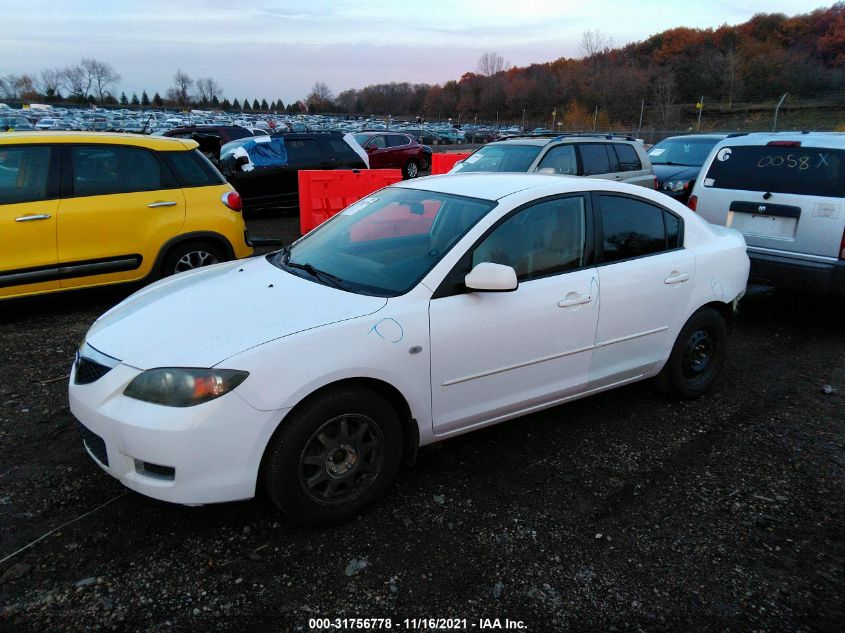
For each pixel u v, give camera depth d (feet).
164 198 20.18
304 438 9.07
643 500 10.75
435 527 9.87
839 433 13.41
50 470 11.13
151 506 10.19
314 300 10.11
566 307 11.61
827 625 8.14
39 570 8.70
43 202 18.11
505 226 11.19
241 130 61.31
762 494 11.05
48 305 20.95
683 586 8.77
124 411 8.70
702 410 14.39
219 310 9.97
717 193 21.24
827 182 18.79
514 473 11.50
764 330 20.59
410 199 12.73
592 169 30.94
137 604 8.16
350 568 8.91
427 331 10.03
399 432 10.14
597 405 14.55
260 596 8.35
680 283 13.53
